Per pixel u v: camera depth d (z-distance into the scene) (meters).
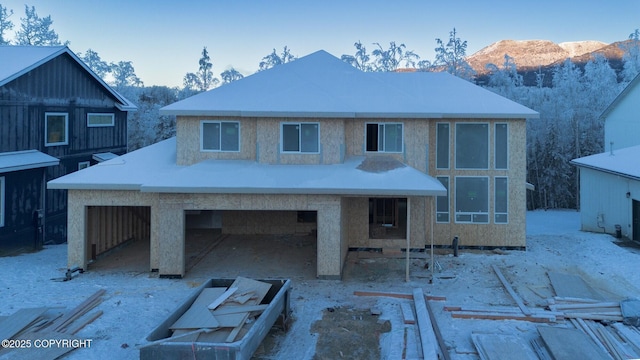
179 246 15.24
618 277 15.52
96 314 11.80
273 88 19.06
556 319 11.66
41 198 21.67
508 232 18.91
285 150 17.42
